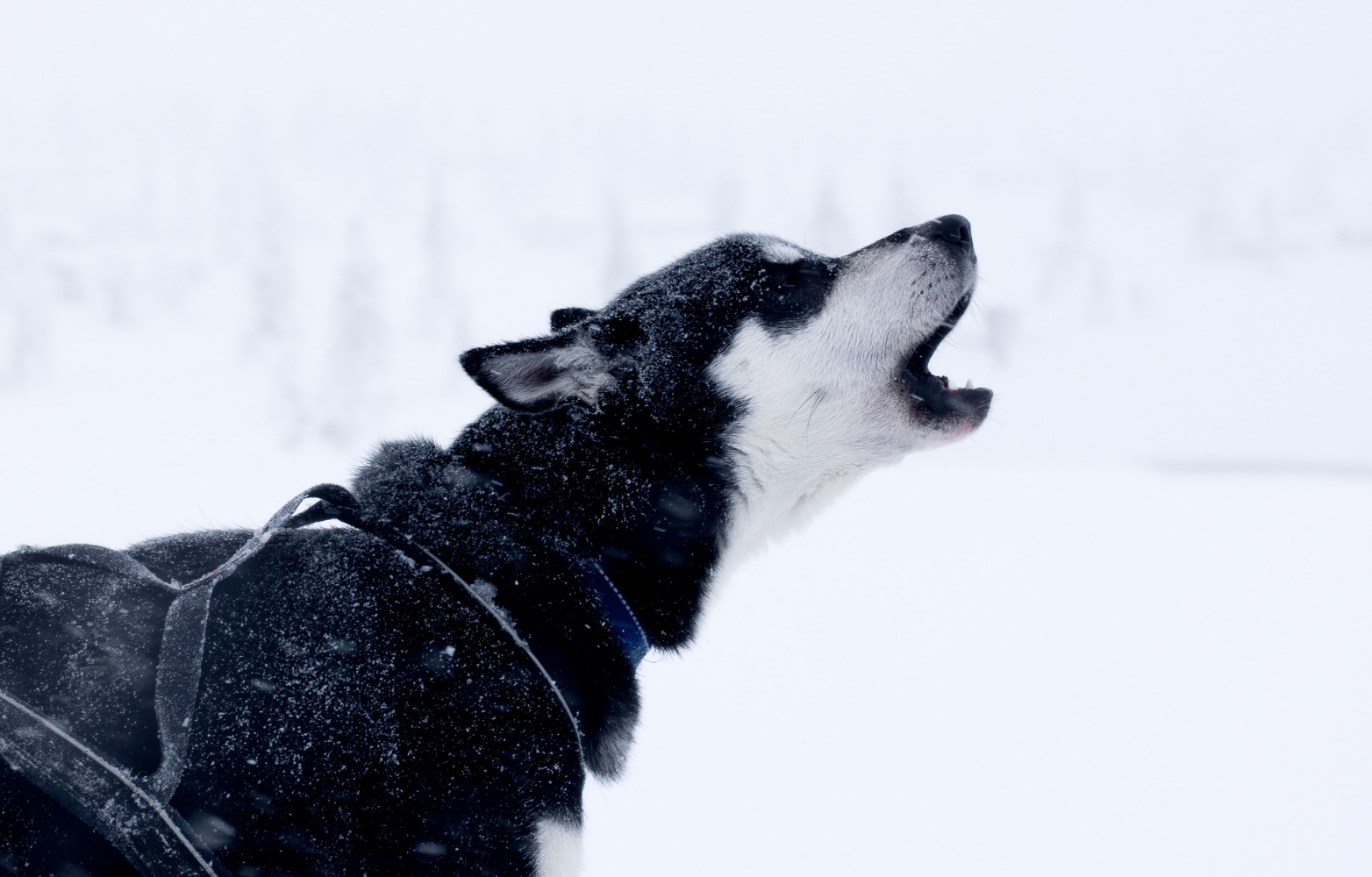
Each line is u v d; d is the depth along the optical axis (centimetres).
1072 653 534
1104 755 421
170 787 160
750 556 258
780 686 488
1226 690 488
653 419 231
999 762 413
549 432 216
